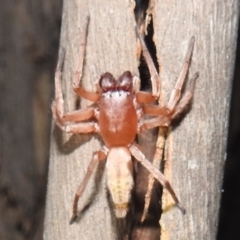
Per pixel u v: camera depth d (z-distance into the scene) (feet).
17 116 0.51
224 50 0.42
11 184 0.51
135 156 0.42
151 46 0.42
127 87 0.42
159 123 0.41
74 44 0.42
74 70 0.42
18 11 0.51
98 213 0.42
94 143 0.42
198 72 0.41
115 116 0.42
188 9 0.41
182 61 0.41
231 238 0.51
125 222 0.42
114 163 0.42
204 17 0.41
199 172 0.42
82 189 0.42
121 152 0.42
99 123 0.42
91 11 0.42
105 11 0.42
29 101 0.51
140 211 0.43
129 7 0.42
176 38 0.41
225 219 0.51
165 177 0.41
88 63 0.42
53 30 0.51
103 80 0.42
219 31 0.42
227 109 0.42
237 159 0.51
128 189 0.42
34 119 0.51
